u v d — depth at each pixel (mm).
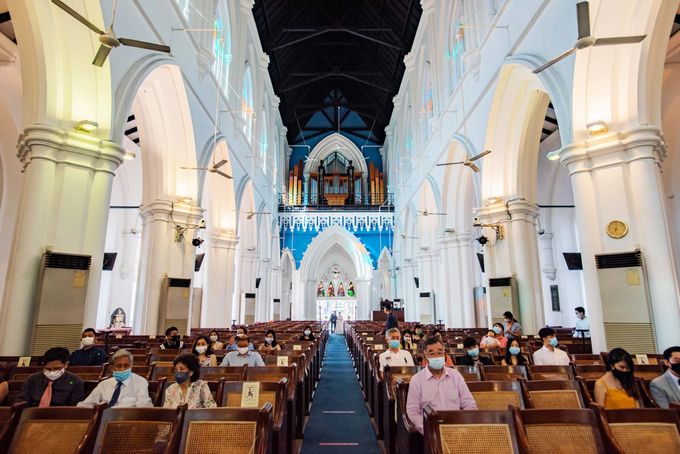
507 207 10242
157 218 10242
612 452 2381
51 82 6512
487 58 10492
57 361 3672
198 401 3525
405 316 22156
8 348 5820
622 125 6488
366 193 29797
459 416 2551
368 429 5633
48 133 6359
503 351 7133
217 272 14617
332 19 20547
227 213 15062
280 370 4633
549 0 7535
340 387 8719
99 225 6762
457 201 14906
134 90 7508
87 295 6535
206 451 2461
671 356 3703
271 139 23500
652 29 6176
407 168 22406
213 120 12273
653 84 6398
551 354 5324
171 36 9172
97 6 6527
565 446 2455
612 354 3676
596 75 6559
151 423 2570
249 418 2549
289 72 24562
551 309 16094
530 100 9641
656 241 5977
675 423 2537
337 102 29906
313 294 27719
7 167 11562
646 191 6125
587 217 6562
